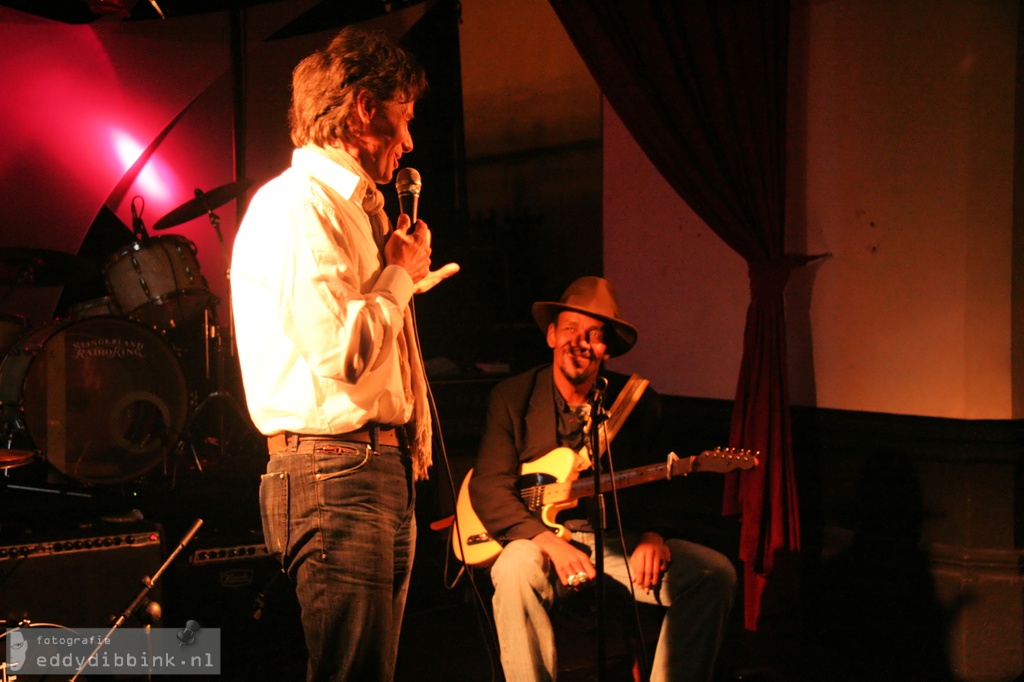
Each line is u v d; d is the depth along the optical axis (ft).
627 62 10.30
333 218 5.02
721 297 12.10
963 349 9.82
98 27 15.40
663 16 10.29
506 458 8.74
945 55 9.87
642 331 13.33
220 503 11.87
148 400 12.85
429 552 12.46
